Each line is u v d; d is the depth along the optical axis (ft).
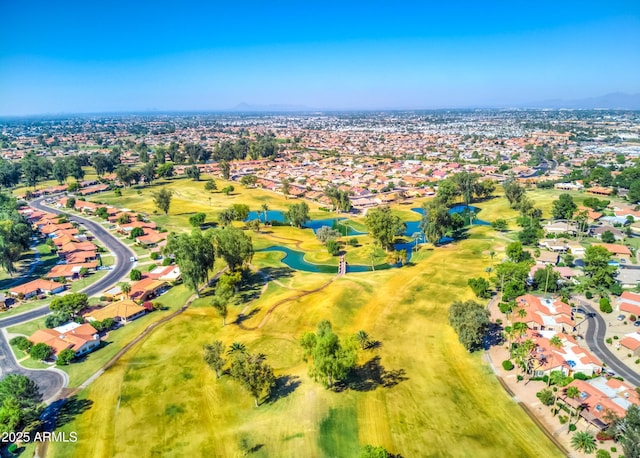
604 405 236.63
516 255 467.52
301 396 266.57
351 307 386.11
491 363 294.46
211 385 281.54
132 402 266.16
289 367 299.99
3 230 549.54
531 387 267.39
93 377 293.23
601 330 335.67
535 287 416.26
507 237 588.50
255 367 261.65
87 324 357.41
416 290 416.67
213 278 472.03
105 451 226.79
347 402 259.60
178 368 301.84
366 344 319.06
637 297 373.20
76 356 319.88
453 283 431.02
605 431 220.02
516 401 255.91
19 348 326.85
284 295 416.67
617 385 255.70
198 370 299.17
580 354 289.94
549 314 349.41
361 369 293.84
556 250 519.19
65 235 623.36
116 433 239.71
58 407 262.67
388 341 328.70
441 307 380.37
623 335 327.47
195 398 269.03
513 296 381.81
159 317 382.01
